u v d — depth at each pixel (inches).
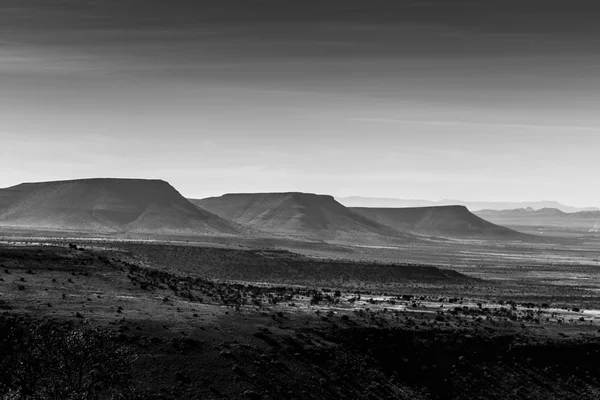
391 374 2711.6
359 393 2532.0
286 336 2802.7
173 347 2518.5
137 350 2453.2
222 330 2773.1
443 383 2736.2
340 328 2989.7
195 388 2313.0
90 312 2763.3
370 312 3444.9
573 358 3004.4
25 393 1886.1
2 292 2952.8
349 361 2716.5
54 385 1876.2
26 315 2586.1
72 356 1946.4
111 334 2504.9
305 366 2605.8
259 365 2517.2
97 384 2065.7
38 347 1967.3
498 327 3284.9
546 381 2837.1
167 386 2292.1
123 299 3129.9
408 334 3004.4
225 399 2290.8
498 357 2950.3
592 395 2778.1
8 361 1927.9
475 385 2755.9
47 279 3378.4
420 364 2815.0
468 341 3021.7
